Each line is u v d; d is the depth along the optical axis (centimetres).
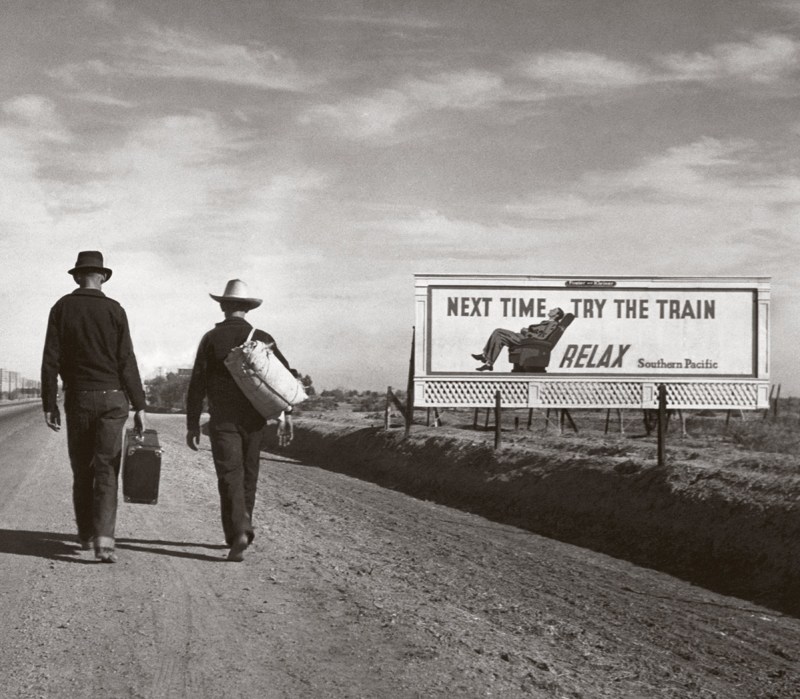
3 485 1381
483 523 1656
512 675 608
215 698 498
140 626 623
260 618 662
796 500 1249
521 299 2800
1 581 732
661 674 729
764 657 825
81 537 851
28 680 516
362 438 2936
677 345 2786
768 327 2773
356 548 1155
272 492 1830
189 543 929
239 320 846
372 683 541
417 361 2783
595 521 1556
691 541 1327
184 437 3544
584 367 2788
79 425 793
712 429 2800
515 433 2669
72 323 775
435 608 806
